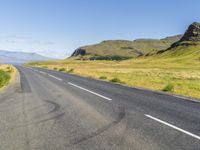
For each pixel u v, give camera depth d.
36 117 10.38
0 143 7.08
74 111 11.62
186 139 7.50
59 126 8.93
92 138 7.53
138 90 20.98
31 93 18.17
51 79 31.80
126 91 20.06
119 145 6.90
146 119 10.06
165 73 65.19
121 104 13.62
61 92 18.86
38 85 24.02
